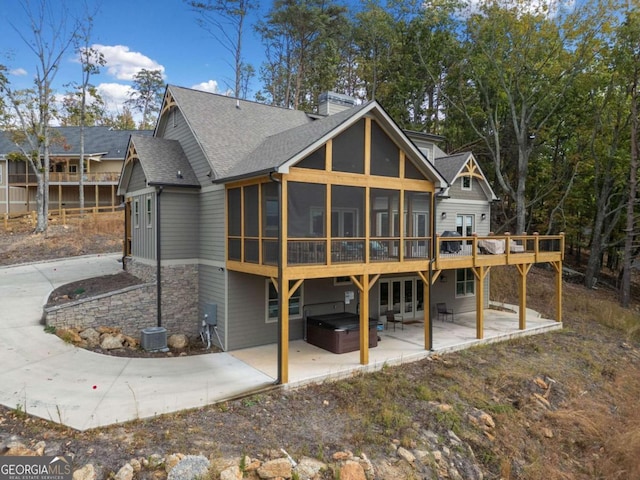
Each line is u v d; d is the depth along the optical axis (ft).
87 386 27.07
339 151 32.78
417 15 95.50
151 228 41.60
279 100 115.03
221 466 19.01
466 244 45.24
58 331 35.19
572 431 30.09
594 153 79.97
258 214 32.91
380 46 101.35
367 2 99.40
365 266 33.99
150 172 40.01
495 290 68.90
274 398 27.37
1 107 76.69
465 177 56.75
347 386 30.01
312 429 23.91
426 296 38.75
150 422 22.57
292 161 29.55
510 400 32.01
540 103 78.02
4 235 75.15
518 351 42.01
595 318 58.44
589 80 74.95
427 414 27.35
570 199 89.86
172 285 40.63
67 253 67.05
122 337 36.52
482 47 76.38
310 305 42.04
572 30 70.28
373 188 34.91
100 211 101.55
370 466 21.20
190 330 41.73
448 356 38.34
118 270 54.70
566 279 87.35
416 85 96.12
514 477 24.81
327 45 100.42
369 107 33.04
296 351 37.27
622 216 88.02
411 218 38.91
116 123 163.43
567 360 41.45
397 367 34.73
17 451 18.94
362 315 33.78
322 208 32.37
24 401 24.04
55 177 100.99
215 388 27.96
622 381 39.52
